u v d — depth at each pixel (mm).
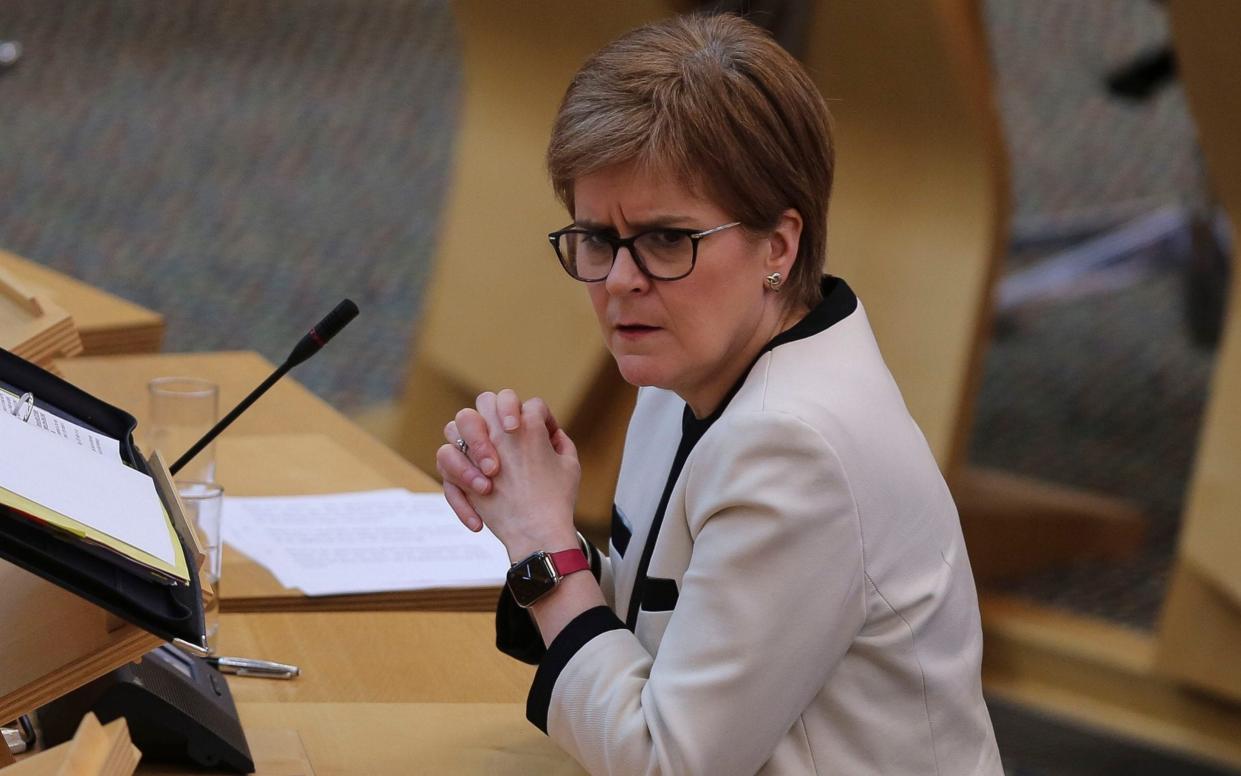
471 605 8617
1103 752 14961
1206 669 15008
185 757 6277
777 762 5820
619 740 5793
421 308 26750
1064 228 26719
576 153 5801
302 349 7043
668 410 6914
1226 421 14789
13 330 8148
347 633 8047
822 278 6527
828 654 5711
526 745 6875
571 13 17516
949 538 6188
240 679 7402
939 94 15641
